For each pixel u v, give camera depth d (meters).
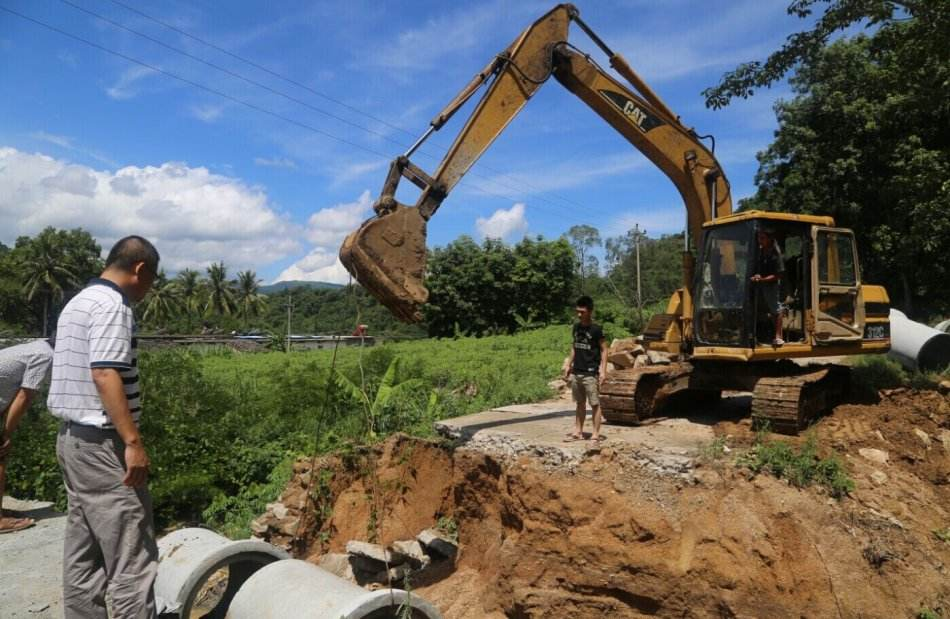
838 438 7.37
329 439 10.96
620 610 6.56
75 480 3.85
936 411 8.14
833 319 8.44
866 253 22.73
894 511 6.43
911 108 10.58
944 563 6.10
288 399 12.85
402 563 8.60
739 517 6.30
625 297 43.62
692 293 9.07
